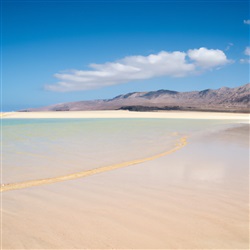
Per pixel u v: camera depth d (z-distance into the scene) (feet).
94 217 14.02
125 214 14.38
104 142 43.65
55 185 19.90
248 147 37.70
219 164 26.43
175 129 69.31
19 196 17.43
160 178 21.47
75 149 36.83
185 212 14.57
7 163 27.91
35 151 35.19
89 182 20.58
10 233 12.40
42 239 11.84
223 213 14.43
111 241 11.60
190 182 20.26
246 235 12.08
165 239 11.74
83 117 150.51
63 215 14.32
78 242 11.56
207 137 50.98
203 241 11.56
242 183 19.92
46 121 110.73
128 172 23.62
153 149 36.63
